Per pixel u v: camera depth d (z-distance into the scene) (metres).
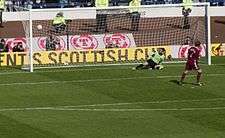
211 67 69.25
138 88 59.22
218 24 90.00
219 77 64.00
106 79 63.31
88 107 52.16
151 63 67.94
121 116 49.19
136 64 70.94
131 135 43.94
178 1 100.56
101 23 81.94
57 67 69.62
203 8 83.50
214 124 46.59
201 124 46.62
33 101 54.19
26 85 60.59
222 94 56.72
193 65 60.03
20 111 50.72
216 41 81.19
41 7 99.62
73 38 75.38
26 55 71.25
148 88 59.19
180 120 47.84
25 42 74.12
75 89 58.88
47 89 58.88
